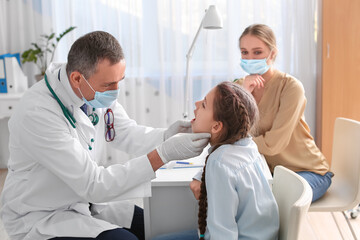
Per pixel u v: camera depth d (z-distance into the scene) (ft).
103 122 5.50
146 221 5.04
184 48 11.41
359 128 5.94
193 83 11.55
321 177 6.22
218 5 11.10
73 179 4.34
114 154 11.67
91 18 11.12
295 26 11.00
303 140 6.50
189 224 5.14
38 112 4.39
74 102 4.69
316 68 11.23
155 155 4.45
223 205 3.92
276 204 4.13
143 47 11.48
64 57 11.48
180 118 11.65
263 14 10.96
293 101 6.25
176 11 11.16
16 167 4.74
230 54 11.22
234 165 4.02
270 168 6.74
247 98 4.26
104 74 4.41
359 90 10.12
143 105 11.68
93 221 4.59
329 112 10.37
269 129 6.57
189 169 5.35
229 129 4.20
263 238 3.99
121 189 4.43
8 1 11.27
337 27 10.00
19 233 4.66
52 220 4.55
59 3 11.32
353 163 6.03
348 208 5.91
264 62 6.37
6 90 10.91
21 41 11.42
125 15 11.18
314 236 7.77
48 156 4.36
